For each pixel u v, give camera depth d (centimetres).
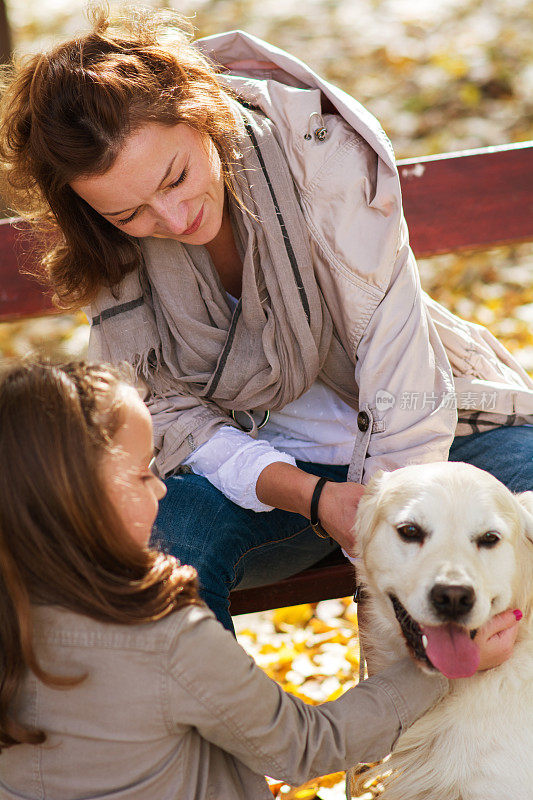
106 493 146
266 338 225
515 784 180
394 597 192
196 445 228
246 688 154
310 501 211
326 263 223
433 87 716
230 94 232
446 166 297
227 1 870
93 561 147
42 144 197
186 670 148
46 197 216
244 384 231
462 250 302
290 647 317
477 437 245
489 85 710
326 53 785
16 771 153
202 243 220
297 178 221
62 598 146
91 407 148
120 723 148
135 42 204
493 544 182
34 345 173
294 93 222
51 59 198
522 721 184
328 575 239
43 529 144
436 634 172
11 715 150
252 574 239
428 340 222
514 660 189
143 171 196
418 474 191
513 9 789
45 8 866
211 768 163
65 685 145
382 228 217
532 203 300
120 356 234
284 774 161
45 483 143
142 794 151
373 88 733
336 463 246
